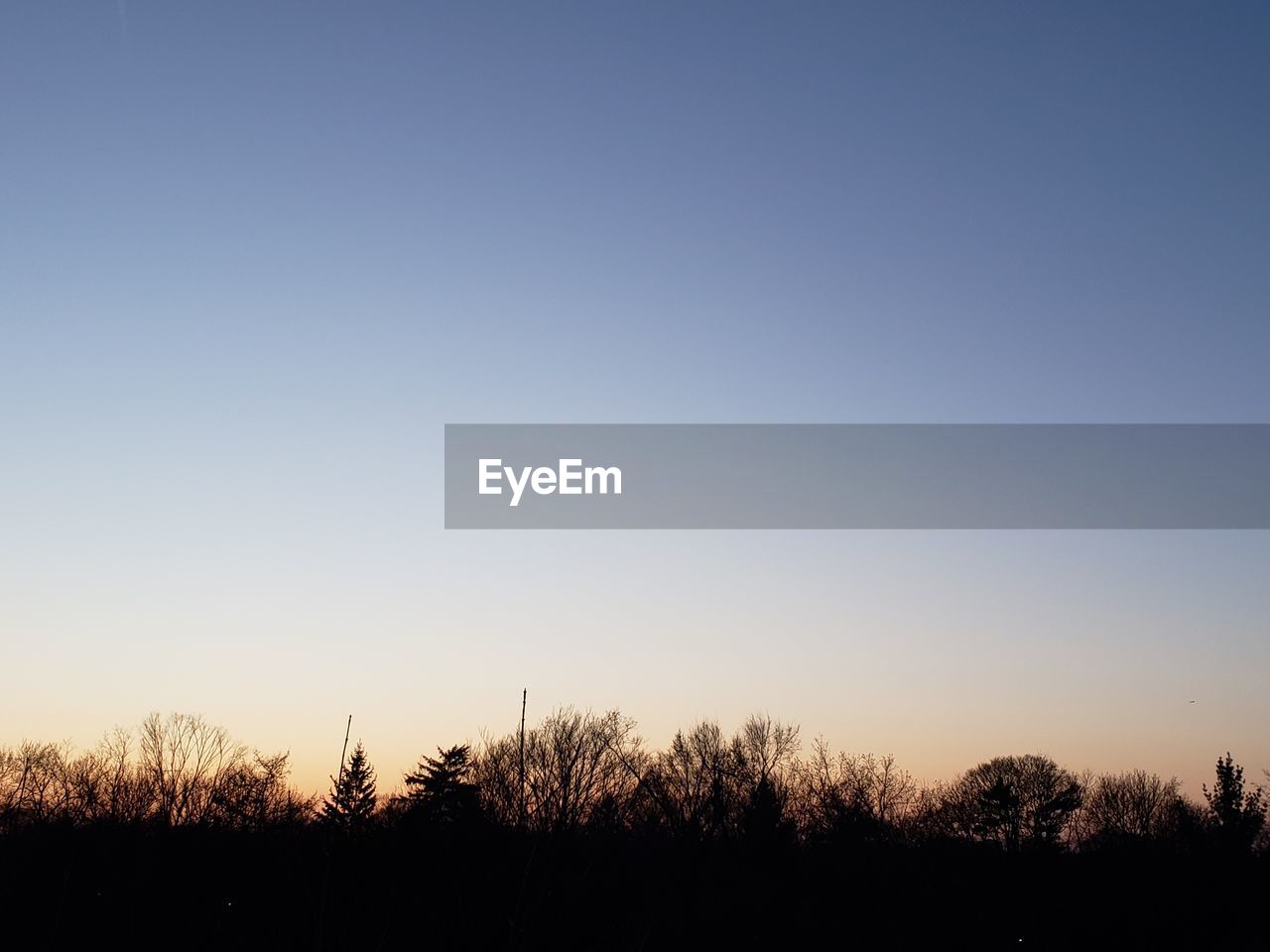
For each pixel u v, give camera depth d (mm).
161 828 17016
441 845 13086
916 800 56094
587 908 12820
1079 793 81250
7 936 14508
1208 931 44844
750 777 47250
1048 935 41469
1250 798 63281
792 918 34469
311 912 12047
